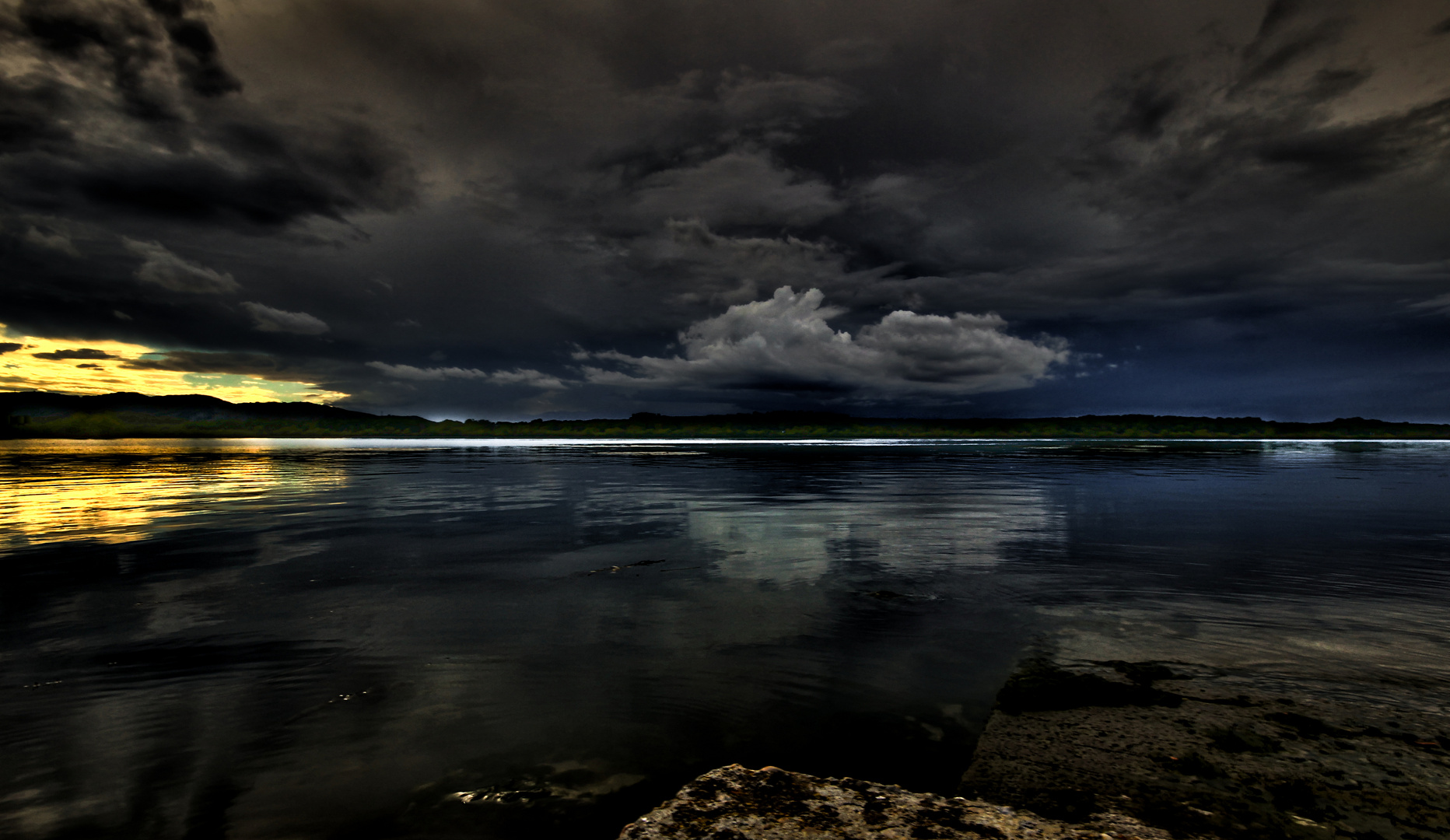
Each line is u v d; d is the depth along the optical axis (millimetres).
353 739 4410
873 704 4938
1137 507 17031
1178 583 8672
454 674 5578
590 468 35906
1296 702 4895
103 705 4957
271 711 4852
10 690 5238
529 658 5938
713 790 3658
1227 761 4027
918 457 50625
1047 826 3340
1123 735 4387
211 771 4008
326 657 5973
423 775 3941
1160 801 3590
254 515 15742
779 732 4488
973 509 16734
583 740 4367
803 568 9742
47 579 9000
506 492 21938
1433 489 21875
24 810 3584
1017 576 9188
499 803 3639
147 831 3391
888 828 3316
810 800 3562
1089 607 7562
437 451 67062
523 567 9797
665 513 16062
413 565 9969
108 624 6973
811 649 6148
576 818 3494
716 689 5230
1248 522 14305
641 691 5191
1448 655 5891
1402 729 4434
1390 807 3492
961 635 6578
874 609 7512
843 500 19078
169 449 75000
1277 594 8070
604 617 7230
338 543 11859
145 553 10891
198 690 5246
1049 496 19953
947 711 4816
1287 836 3240
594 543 11867
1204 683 5301
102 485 25047
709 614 7316
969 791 3721
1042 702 4945
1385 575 9109
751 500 19078
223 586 8633
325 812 3568
